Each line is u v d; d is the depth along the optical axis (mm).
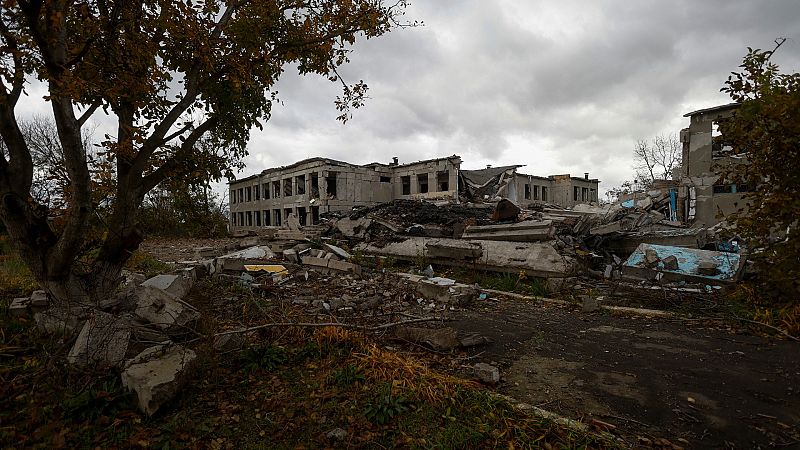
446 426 2701
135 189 4473
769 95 5168
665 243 9039
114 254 4574
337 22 4879
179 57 4555
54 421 2693
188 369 3188
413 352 4141
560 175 37719
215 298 6180
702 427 2729
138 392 2873
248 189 41438
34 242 4168
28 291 5891
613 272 8594
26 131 19047
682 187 16594
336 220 16250
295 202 32750
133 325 3705
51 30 3256
